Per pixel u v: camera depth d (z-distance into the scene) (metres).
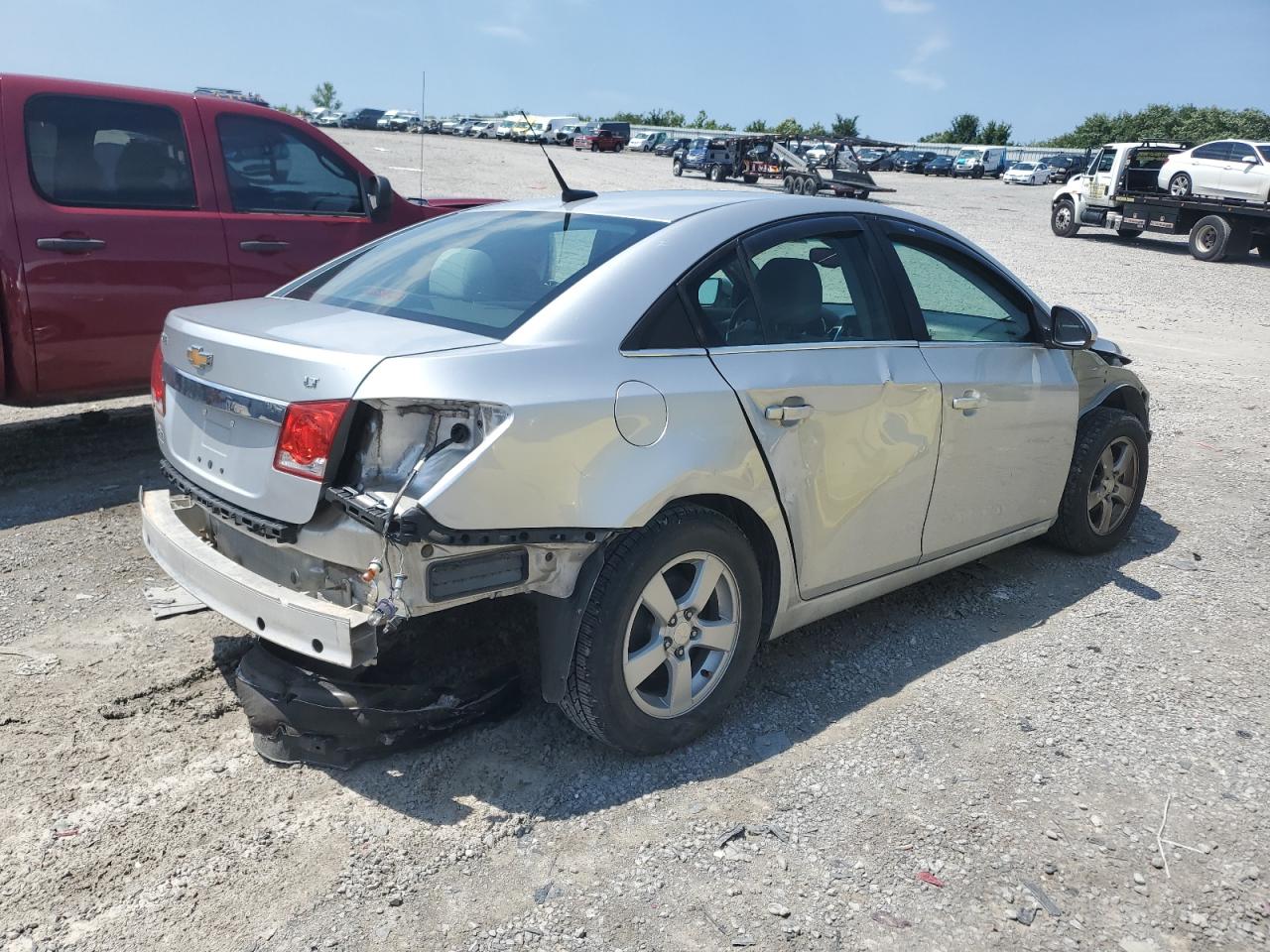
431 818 2.79
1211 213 21.25
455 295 3.07
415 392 2.52
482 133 70.38
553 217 3.49
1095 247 22.38
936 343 3.78
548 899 2.50
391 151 40.12
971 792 2.97
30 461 5.70
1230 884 2.63
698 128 84.38
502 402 2.57
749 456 3.07
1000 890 2.57
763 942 2.38
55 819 2.74
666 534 2.88
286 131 5.95
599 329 2.85
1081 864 2.68
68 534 4.72
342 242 6.14
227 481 2.88
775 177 34.59
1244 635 4.09
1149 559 4.89
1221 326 12.59
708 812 2.85
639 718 2.97
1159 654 3.89
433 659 3.20
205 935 2.36
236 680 3.10
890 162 56.06
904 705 3.46
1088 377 4.68
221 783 2.92
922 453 3.68
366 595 2.59
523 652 3.32
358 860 2.62
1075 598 4.40
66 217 5.02
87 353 5.19
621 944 2.36
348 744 2.96
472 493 2.52
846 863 2.65
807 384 3.25
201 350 2.96
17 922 2.38
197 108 5.58
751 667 3.70
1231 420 7.79
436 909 2.46
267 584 2.70
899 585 3.86
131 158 5.30
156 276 5.33
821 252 3.52
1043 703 3.50
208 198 5.57
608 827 2.77
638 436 2.81
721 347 3.10
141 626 3.85
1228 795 3.00
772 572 3.29
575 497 2.69
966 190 41.44
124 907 2.44
